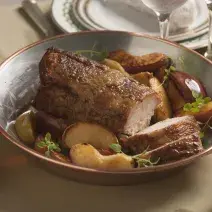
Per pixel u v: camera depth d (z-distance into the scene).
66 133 0.94
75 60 0.99
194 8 1.24
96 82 0.95
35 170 0.95
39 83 1.06
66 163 0.87
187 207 0.90
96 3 1.31
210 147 0.91
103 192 0.92
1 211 0.88
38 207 0.89
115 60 1.09
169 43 1.09
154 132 0.93
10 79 1.03
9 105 1.01
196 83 1.04
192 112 1.00
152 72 1.08
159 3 1.11
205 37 1.23
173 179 0.94
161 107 1.01
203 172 0.95
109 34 1.11
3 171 0.94
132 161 0.90
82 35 1.10
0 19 1.31
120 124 0.94
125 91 0.95
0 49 1.21
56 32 1.27
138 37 1.10
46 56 0.99
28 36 1.26
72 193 0.92
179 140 0.91
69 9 1.30
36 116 0.99
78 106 0.96
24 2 1.34
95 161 0.89
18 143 0.90
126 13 1.30
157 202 0.90
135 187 0.92
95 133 0.94
